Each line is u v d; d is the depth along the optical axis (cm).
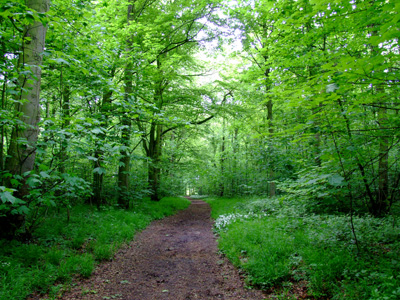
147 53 813
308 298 340
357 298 300
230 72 1236
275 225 648
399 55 199
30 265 403
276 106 1156
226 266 498
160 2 1112
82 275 427
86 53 522
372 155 406
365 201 670
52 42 538
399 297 273
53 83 656
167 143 1777
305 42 482
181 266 518
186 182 2781
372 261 374
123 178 1023
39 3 441
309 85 268
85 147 444
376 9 252
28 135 446
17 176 366
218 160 1798
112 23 769
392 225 487
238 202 1176
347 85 239
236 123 1281
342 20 301
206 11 934
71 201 848
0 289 322
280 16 408
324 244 462
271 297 361
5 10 274
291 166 965
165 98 1132
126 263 516
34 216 517
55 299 350
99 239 575
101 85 574
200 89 1194
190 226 939
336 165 336
